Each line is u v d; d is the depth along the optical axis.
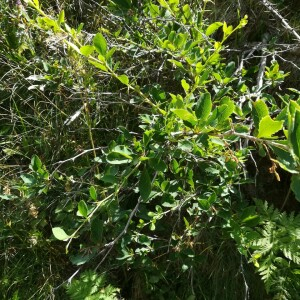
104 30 2.11
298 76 2.38
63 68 2.07
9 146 2.44
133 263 2.15
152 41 2.12
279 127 1.08
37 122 2.43
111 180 1.77
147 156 1.70
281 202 2.50
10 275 2.33
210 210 1.96
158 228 2.20
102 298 2.08
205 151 1.72
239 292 2.37
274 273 2.12
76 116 2.17
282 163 1.05
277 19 2.38
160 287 2.38
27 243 2.32
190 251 2.08
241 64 2.18
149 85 2.15
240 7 2.38
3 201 2.35
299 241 2.10
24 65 2.29
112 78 2.26
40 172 2.02
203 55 1.91
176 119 1.61
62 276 2.37
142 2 2.18
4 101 2.49
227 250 2.36
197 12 2.08
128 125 2.36
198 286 2.37
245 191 2.42
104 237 2.17
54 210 2.33
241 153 1.81
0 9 2.18
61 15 1.63
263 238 2.12
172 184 1.90
